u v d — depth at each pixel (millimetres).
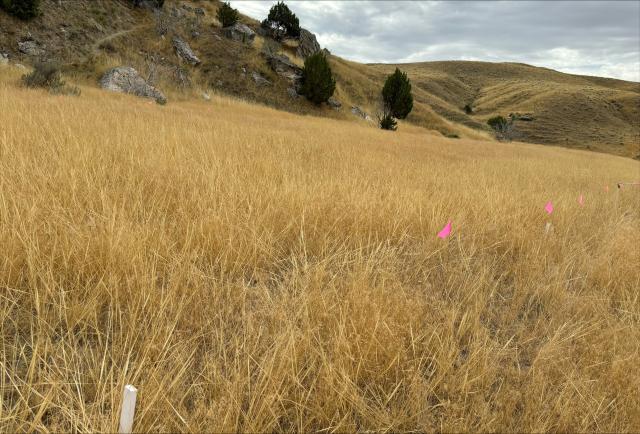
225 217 3438
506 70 194750
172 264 2658
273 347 2105
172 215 3551
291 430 1763
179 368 1962
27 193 3314
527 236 4324
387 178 6496
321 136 14453
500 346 2541
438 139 29484
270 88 43438
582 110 119375
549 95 128375
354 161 8297
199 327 2293
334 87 45906
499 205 5309
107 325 2205
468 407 1974
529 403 1969
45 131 6121
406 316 2465
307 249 3494
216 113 21906
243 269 3014
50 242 2605
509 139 69125
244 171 5355
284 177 5195
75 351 1910
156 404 1701
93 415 1651
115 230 2797
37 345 1780
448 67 198500
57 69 20266
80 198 3518
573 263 3947
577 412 1973
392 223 4070
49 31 31734
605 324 2857
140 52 36750
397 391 2045
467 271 3484
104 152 5227
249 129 12406
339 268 3240
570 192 8070
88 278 2404
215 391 1836
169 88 33438
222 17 47844
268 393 1802
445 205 5031
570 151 38844
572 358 2414
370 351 2105
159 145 6207
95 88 25672
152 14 42938
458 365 2186
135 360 1872
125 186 3957
